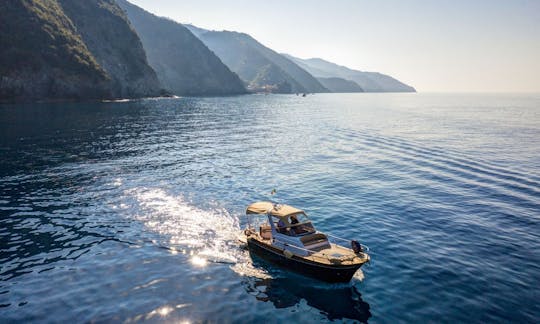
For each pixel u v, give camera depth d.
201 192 28.09
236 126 72.00
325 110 131.00
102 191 27.81
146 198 26.42
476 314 14.06
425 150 47.78
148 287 15.55
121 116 80.44
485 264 18.06
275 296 15.30
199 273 16.86
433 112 127.81
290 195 28.36
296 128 71.25
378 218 24.05
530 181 32.75
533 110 145.88
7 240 19.64
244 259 18.42
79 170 33.72
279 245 18.36
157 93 167.00
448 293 15.52
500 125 80.50
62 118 71.50
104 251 18.64
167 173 33.38
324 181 32.44
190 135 57.41
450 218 24.09
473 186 31.28
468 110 142.00
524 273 17.19
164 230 21.25
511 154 44.84
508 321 13.66
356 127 74.81
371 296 15.38
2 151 41.06
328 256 16.91
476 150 47.69
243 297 15.10
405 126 77.75
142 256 18.25
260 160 40.25
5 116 71.00
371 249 19.67
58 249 18.77
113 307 14.12
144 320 13.40
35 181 30.09
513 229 22.34
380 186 31.11
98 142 48.09
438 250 19.58
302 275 17.11
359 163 39.84
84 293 15.03
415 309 14.42
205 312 13.98
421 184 31.80
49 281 15.88
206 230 21.45
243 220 22.97
